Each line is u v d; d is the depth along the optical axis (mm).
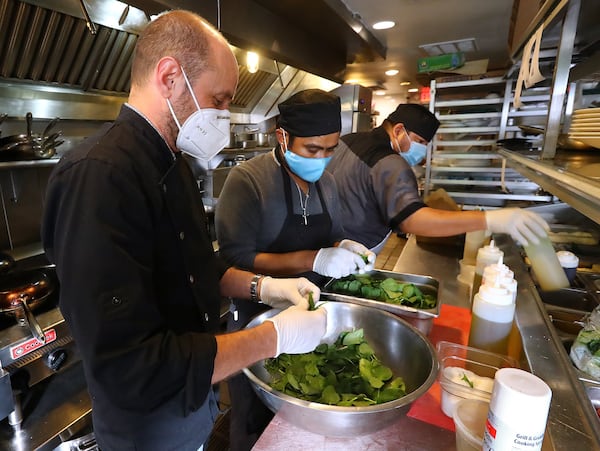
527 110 2449
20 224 1902
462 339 1089
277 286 1055
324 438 718
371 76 5070
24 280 1301
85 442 1332
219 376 677
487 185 2680
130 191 639
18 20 1500
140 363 600
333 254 1203
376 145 1629
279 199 1286
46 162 1669
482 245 1584
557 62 1024
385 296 1191
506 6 2441
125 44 1951
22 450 1196
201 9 1682
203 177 2637
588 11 975
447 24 2816
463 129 2666
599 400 688
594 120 780
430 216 1346
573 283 1181
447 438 717
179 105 722
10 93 1742
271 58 2467
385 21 2756
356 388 802
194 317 848
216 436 1723
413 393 669
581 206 690
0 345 1121
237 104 3389
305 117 1117
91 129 2209
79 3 1534
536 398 466
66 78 1896
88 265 579
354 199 1669
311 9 2195
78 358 1374
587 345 749
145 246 677
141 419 815
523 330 842
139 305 618
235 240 1234
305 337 832
